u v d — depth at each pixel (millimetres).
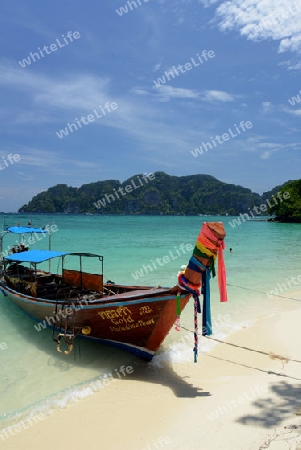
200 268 7520
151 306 8180
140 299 8211
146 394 7414
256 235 57625
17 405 7098
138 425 6293
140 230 65500
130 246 36281
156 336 8641
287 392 7195
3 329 11500
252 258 28609
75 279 12023
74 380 8148
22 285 12703
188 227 79125
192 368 8680
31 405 7078
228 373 8383
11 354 9602
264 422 6027
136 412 6719
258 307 14281
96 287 11180
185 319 12734
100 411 6805
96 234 53125
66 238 45031
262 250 34750
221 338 10719
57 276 14039
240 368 8641
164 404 6977
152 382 7969
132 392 7516
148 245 37312
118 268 23266
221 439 5641
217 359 9195
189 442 5660
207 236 7312
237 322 12297
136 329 8781
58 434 6113
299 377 8016
